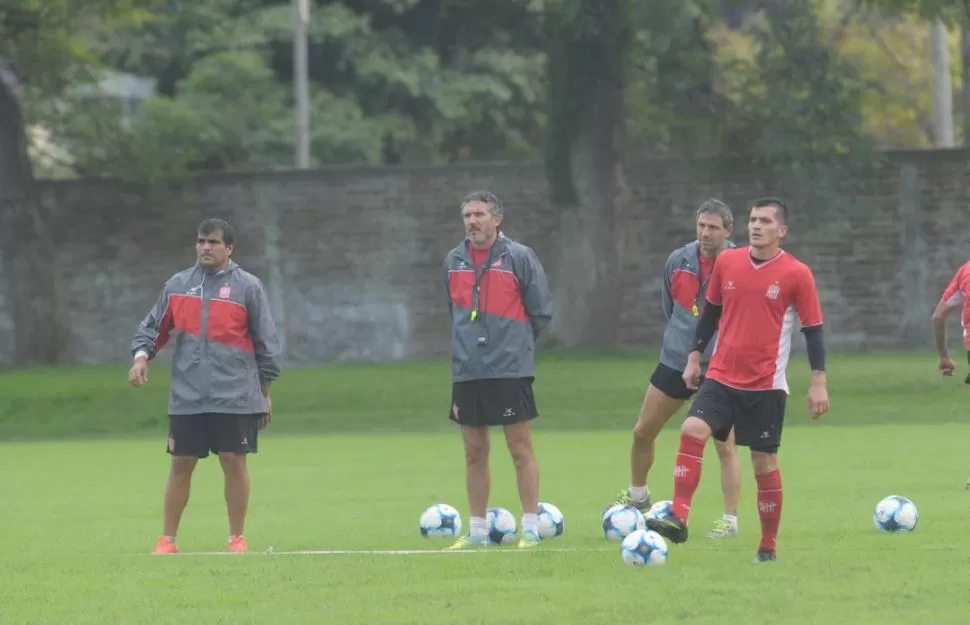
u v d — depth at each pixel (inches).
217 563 1481.3
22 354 5078.7
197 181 5452.8
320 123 6860.2
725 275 1423.5
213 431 1617.9
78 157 5546.3
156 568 1453.0
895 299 5226.4
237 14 7367.1
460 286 1636.3
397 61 7234.3
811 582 1283.2
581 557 1476.4
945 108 5964.6
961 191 5187.0
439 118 7303.2
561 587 1280.8
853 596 1209.4
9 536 1813.5
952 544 1535.4
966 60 5629.9
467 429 1637.6
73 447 3366.1
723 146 5083.7
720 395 1414.9
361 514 1988.2
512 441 1633.9
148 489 2420.0
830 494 2060.8
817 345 1406.3
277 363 1638.8
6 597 1282.0
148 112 6023.6
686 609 1159.6
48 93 5393.7
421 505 2085.4
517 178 5344.5
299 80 6077.8
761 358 1407.5
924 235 5206.7
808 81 4694.9
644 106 4963.1
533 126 7721.5
